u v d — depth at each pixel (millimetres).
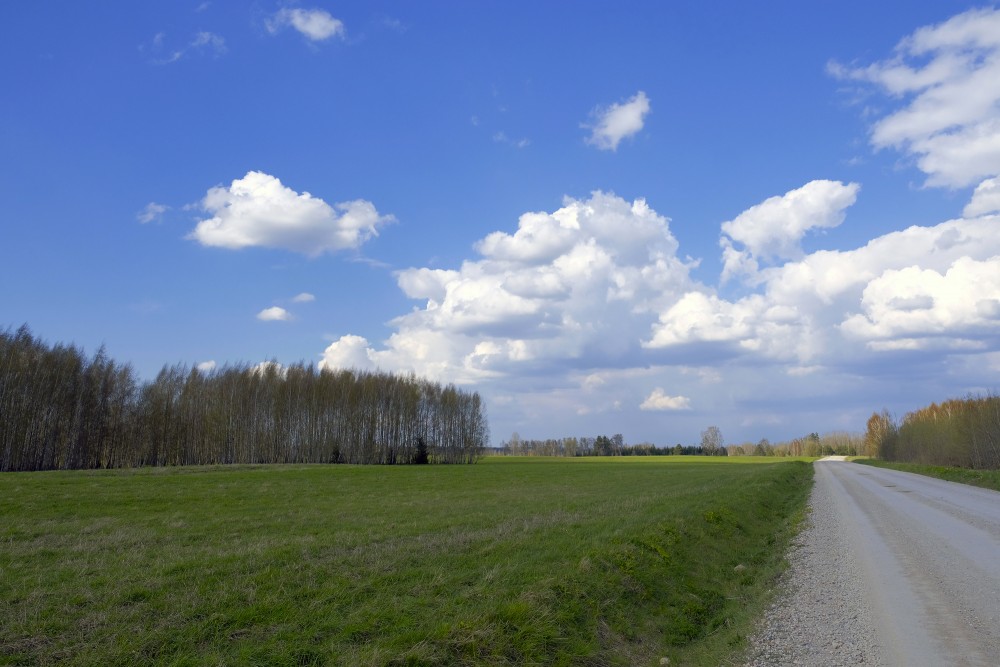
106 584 10328
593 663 7859
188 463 88062
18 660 6754
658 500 26750
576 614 8883
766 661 8102
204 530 18734
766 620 10016
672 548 13875
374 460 110125
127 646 7141
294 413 100625
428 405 123812
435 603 9148
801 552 16312
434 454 122812
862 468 81188
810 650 8320
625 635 9039
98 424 77812
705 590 12039
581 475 63656
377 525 19812
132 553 13977
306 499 31016
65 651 6996
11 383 65875
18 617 8328
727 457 180125
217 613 8383
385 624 8047
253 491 34719
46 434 70875
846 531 19641
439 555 12969
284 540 15945
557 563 11727
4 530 17969
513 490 39656
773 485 38781
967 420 72000
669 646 9180
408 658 6664
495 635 7512
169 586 10148
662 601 10820
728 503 23469
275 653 6977
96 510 24219
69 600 9188
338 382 108188
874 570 13141
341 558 12523
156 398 83500
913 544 16281
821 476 58062
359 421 108812
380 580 10453
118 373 81375
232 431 93062
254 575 10836
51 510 23906
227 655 6992
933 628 8789
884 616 9562
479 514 23203
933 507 26016
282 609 8719
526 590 9352
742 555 16328
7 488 31078
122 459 81375
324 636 7664
